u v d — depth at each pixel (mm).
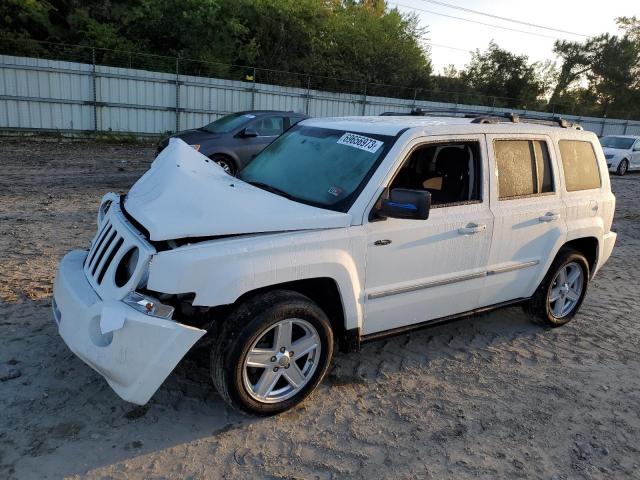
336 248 3537
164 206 3391
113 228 3553
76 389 3697
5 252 6406
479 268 4402
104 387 3742
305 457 3223
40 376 3814
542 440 3557
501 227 4441
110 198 4219
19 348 4156
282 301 3375
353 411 3723
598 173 5457
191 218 3227
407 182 4184
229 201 3463
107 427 3350
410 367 4402
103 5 27562
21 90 18750
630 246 9180
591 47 50500
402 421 3654
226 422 3490
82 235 7391
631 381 4406
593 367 4609
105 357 3094
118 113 20578
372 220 3701
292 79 28062
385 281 3857
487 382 4250
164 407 3592
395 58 32250
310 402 3789
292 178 4137
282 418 3576
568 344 5039
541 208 4762
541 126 4926
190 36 26266
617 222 11258
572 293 5406
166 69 24734
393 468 3191
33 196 9828
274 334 3428
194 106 21984
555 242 4906
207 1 26172
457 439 3504
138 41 25938
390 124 4172
